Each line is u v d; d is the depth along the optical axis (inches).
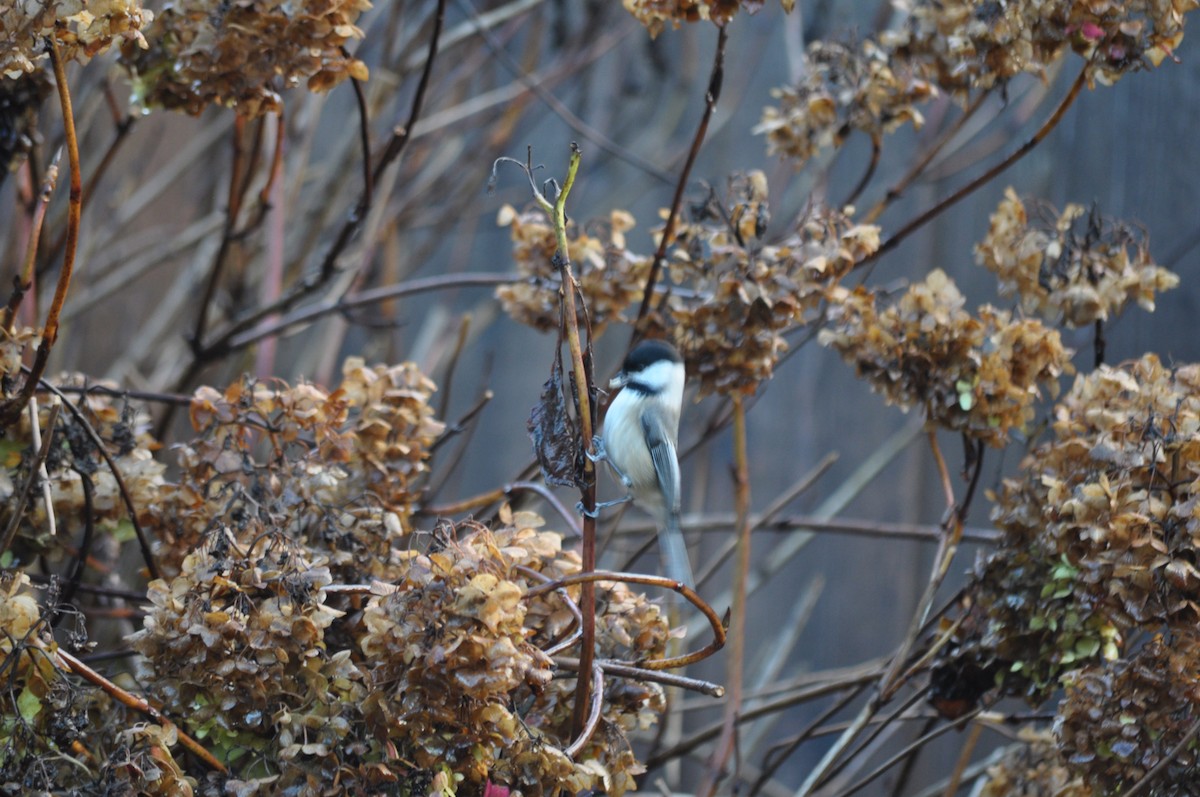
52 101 331.0
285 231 406.0
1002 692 234.4
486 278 296.8
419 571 167.5
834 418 423.8
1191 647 196.2
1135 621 198.7
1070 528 209.3
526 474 278.1
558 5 423.2
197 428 214.1
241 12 213.8
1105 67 235.5
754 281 239.9
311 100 372.5
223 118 416.8
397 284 400.2
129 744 168.6
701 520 359.6
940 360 241.3
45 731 168.4
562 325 180.4
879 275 416.5
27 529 211.3
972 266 403.5
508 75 506.3
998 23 235.3
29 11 174.7
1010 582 227.9
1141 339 370.0
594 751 189.5
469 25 397.7
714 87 244.5
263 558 180.4
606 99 483.2
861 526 303.4
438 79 425.4
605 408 268.2
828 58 278.7
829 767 244.4
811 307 246.2
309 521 205.8
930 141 371.6
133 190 417.1
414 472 220.5
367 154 262.4
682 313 251.4
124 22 180.1
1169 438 209.9
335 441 212.1
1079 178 383.9
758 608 423.5
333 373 476.7
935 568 252.5
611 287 264.1
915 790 386.6
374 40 431.8
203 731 174.4
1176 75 370.3
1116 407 225.6
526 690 193.2
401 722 165.8
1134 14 233.0
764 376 246.5
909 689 366.9
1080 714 201.0
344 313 302.7
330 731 168.2
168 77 228.8
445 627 164.9
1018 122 380.5
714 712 409.4
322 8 215.0
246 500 202.5
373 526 205.6
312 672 172.4
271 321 344.5
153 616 174.1
